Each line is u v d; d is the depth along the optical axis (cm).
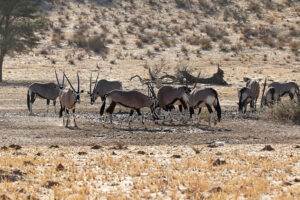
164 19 11075
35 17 7444
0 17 7300
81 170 1805
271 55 8606
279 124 3631
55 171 1764
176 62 8025
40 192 1469
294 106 3850
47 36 9606
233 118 3959
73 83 6319
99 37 9256
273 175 1700
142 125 3509
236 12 11325
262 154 2205
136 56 8319
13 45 6894
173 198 1361
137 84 6134
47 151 2328
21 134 3056
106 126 3453
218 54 8656
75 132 3159
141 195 1410
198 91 3419
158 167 1852
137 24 10575
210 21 11025
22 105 4672
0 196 1348
